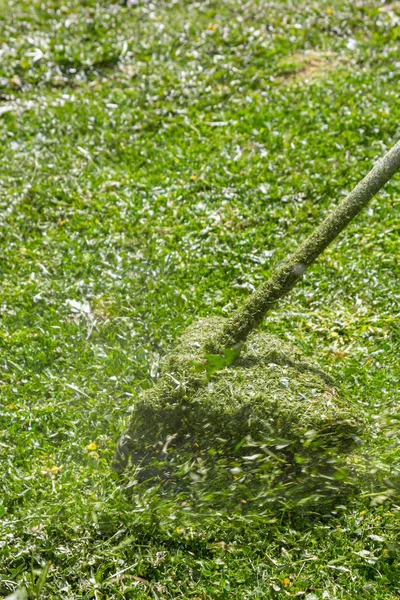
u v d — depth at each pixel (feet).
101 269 25.93
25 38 38.68
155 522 17.85
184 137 32.07
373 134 31.01
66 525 17.93
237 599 16.58
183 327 23.20
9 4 41.75
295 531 17.60
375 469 18.04
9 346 23.26
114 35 38.68
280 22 39.42
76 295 24.91
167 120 32.96
